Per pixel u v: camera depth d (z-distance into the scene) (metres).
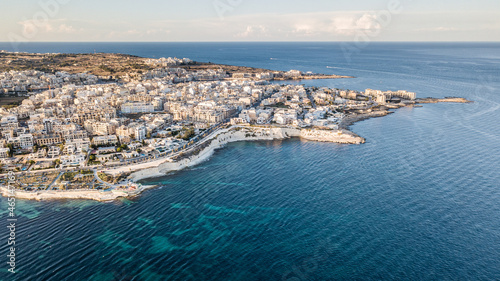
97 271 151.00
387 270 151.88
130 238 174.75
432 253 162.62
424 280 146.25
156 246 168.50
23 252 162.88
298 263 156.50
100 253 162.88
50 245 168.38
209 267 154.25
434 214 194.50
